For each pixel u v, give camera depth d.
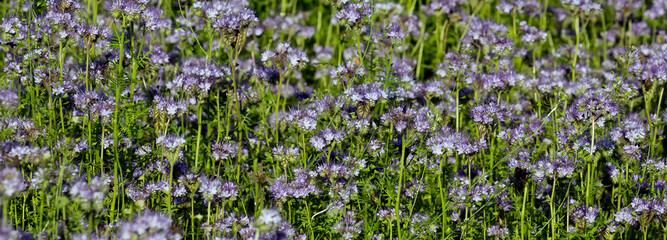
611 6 11.07
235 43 5.30
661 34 9.69
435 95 6.59
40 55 5.57
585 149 5.39
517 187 5.57
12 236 3.39
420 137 5.19
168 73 6.82
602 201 6.00
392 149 5.43
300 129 5.38
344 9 5.70
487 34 7.15
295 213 5.38
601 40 10.85
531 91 7.26
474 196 5.29
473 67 7.09
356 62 6.11
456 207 5.25
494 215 5.72
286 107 7.24
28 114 5.75
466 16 8.81
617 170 5.71
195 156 5.70
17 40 5.54
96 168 5.25
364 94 5.42
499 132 5.72
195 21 7.01
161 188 5.01
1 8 6.98
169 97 6.00
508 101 6.68
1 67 6.54
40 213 4.30
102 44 5.80
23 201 4.71
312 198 5.25
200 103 5.67
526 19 10.80
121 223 4.42
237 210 5.07
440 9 8.85
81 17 5.77
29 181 4.49
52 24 5.29
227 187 4.88
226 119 6.09
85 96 5.29
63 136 5.20
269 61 5.51
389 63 5.55
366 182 5.27
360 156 5.29
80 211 4.07
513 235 5.53
